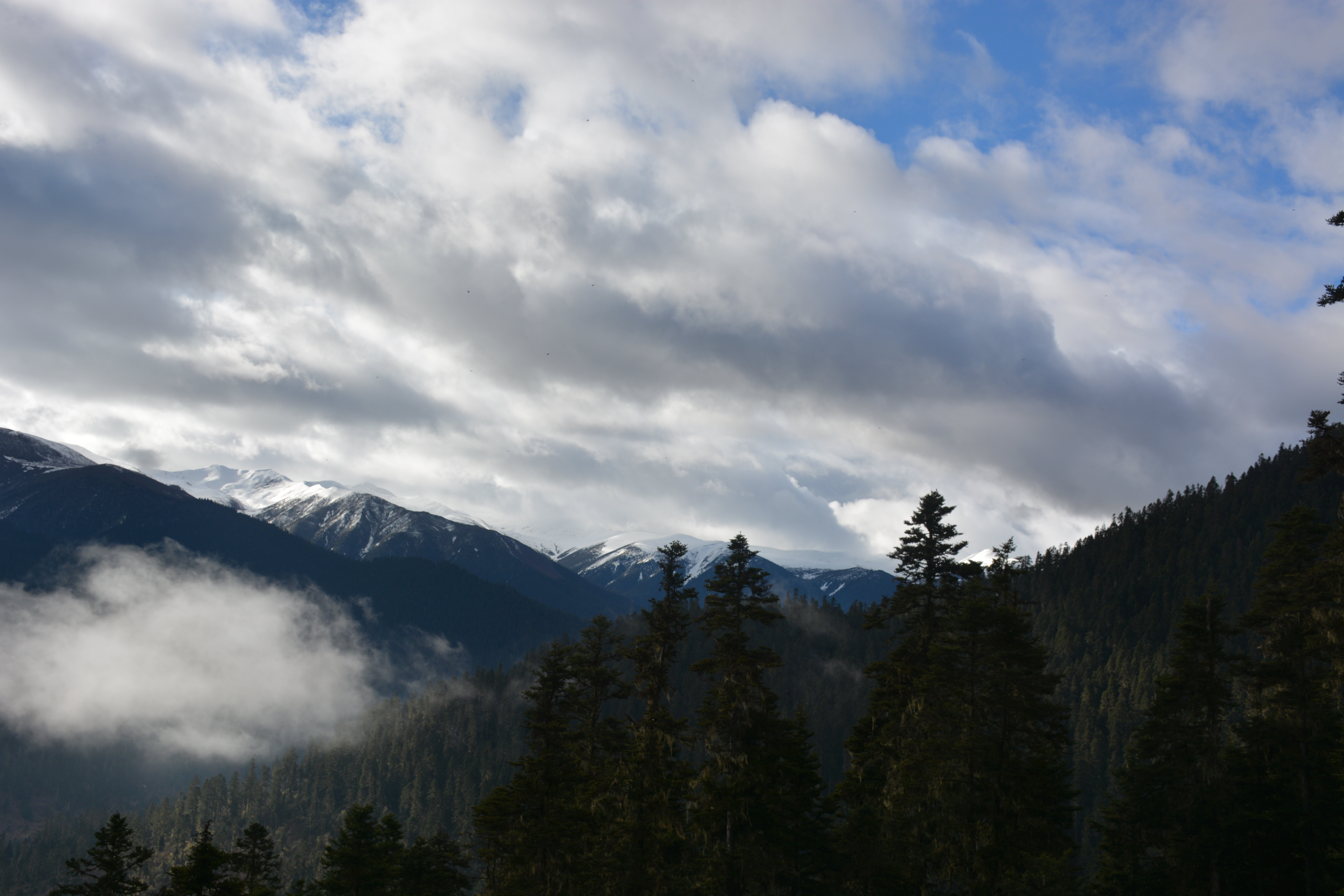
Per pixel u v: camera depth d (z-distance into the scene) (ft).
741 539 156.56
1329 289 96.94
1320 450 110.63
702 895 148.77
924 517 158.10
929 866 148.15
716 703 156.25
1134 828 160.86
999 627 143.43
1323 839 142.20
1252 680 151.43
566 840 158.71
